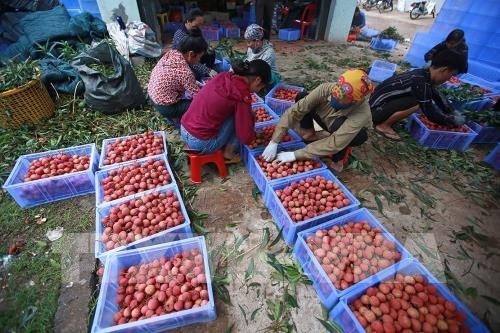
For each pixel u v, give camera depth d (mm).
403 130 3375
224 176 2559
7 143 2738
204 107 2109
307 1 7109
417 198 2488
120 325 1351
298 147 2691
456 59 2465
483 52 4957
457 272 1923
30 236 1984
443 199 2494
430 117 2889
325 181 2209
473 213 2375
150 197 2033
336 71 5172
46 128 2990
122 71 3193
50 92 3389
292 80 4609
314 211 1982
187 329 1555
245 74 2025
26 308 1598
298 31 7004
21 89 2775
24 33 4203
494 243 2133
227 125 2281
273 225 2160
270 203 2205
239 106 2051
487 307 1734
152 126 3164
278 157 2373
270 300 1701
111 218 1895
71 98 3436
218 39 6363
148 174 2203
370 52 6547
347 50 6543
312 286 1772
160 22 6270
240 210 2271
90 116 3229
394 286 1575
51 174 2197
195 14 3520
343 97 1867
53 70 3391
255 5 6105
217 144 2322
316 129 3129
